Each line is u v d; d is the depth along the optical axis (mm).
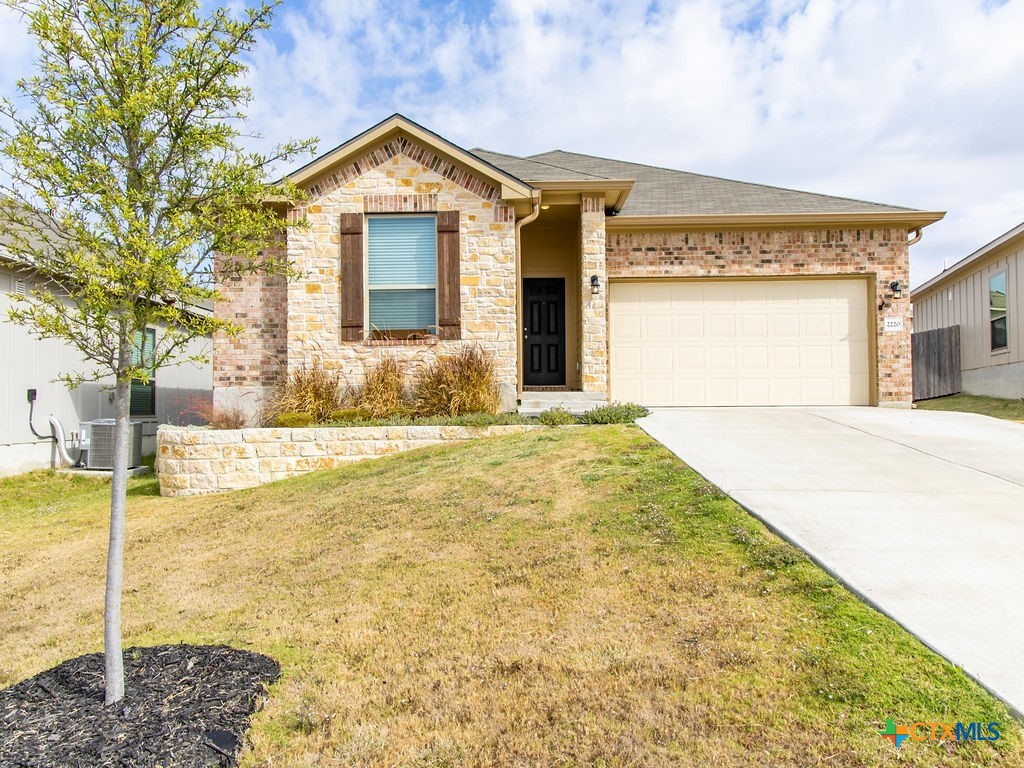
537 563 4855
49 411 12375
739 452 7449
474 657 3670
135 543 7055
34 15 3473
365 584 4914
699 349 12742
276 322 11844
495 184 11234
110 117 3492
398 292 11391
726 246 12641
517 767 2746
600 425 9859
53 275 3711
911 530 4746
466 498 6707
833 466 6746
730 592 3998
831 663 3156
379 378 10805
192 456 9695
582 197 11742
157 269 3459
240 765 2891
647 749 2752
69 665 3902
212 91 3758
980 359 16500
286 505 7895
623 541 5000
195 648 4020
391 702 3316
